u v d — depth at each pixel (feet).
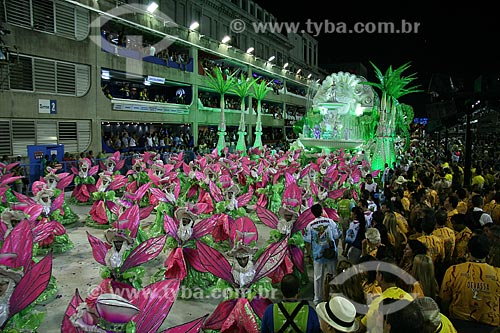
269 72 160.66
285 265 23.48
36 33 65.21
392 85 69.72
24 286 14.17
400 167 53.11
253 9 155.43
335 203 34.22
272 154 79.77
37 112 66.18
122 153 78.84
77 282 26.32
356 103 86.63
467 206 26.91
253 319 17.34
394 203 26.96
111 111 81.35
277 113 164.96
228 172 52.39
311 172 45.91
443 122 57.57
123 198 31.89
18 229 16.37
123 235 19.33
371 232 18.83
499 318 13.87
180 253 23.81
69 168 60.95
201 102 115.55
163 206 32.30
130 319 11.19
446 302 14.76
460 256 19.95
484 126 102.42
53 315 21.72
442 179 34.50
